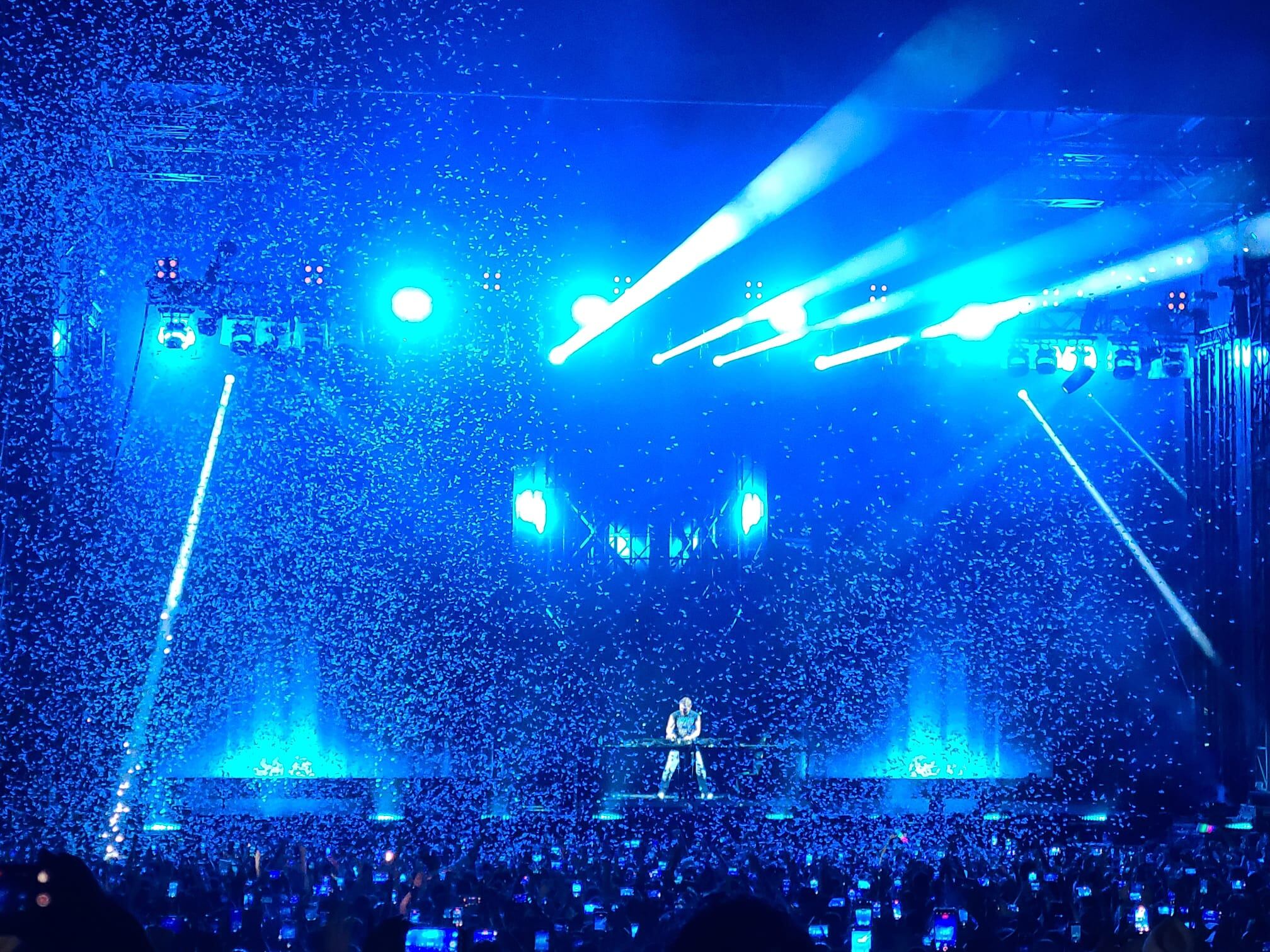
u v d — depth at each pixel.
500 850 25.17
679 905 12.59
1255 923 10.87
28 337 24.45
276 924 12.22
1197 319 29.22
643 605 33.41
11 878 2.75
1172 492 31.81
